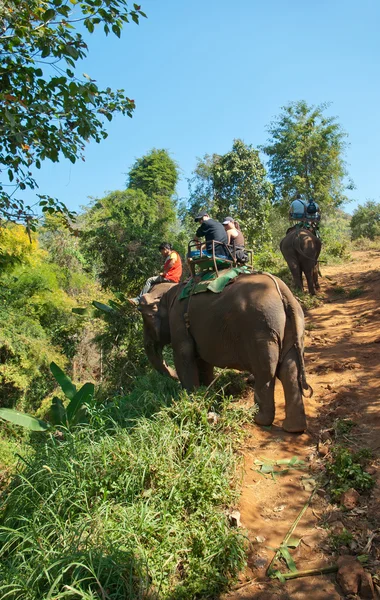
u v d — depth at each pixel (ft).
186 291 21.99
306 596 12.05
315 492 15.48
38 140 20.66
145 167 98.22
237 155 72.08
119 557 12.34
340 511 14.46
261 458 17.47
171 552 13.11
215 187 72.90
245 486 16.11
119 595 11.64
